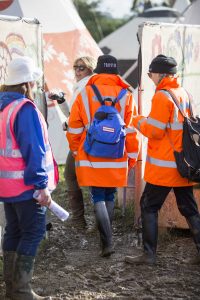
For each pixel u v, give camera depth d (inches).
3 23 206.7
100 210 218.5
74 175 252.4
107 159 216.1
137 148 220.7
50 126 372.5
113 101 216.5
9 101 168.1
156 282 196.9
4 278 181.9
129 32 582.9
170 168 203.0
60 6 399.5
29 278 174.7
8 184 169.0
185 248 230.8
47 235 236.5
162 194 208.4
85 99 216.8
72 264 214.7
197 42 272.8
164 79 203.9
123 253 226.4
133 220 259.0
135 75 554.3
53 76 373.7
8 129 167.0
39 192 165.8
